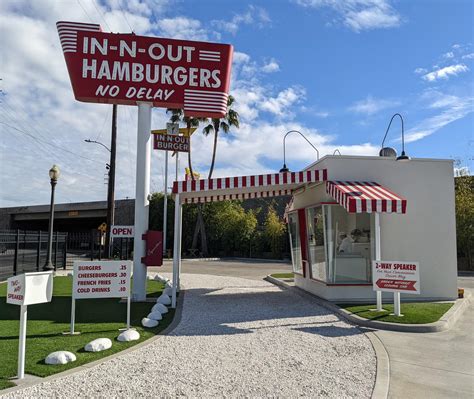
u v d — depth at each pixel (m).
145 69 11.75
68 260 27.48
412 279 8.65
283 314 9.48
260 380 5.14
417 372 5.61
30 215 59.72
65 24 11.47
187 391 4.74
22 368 4.99
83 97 11.48
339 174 11.21
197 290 13.71
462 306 10.12
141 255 11.41
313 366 5.72
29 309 9.80
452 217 11.56
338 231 11.08
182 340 7.08
